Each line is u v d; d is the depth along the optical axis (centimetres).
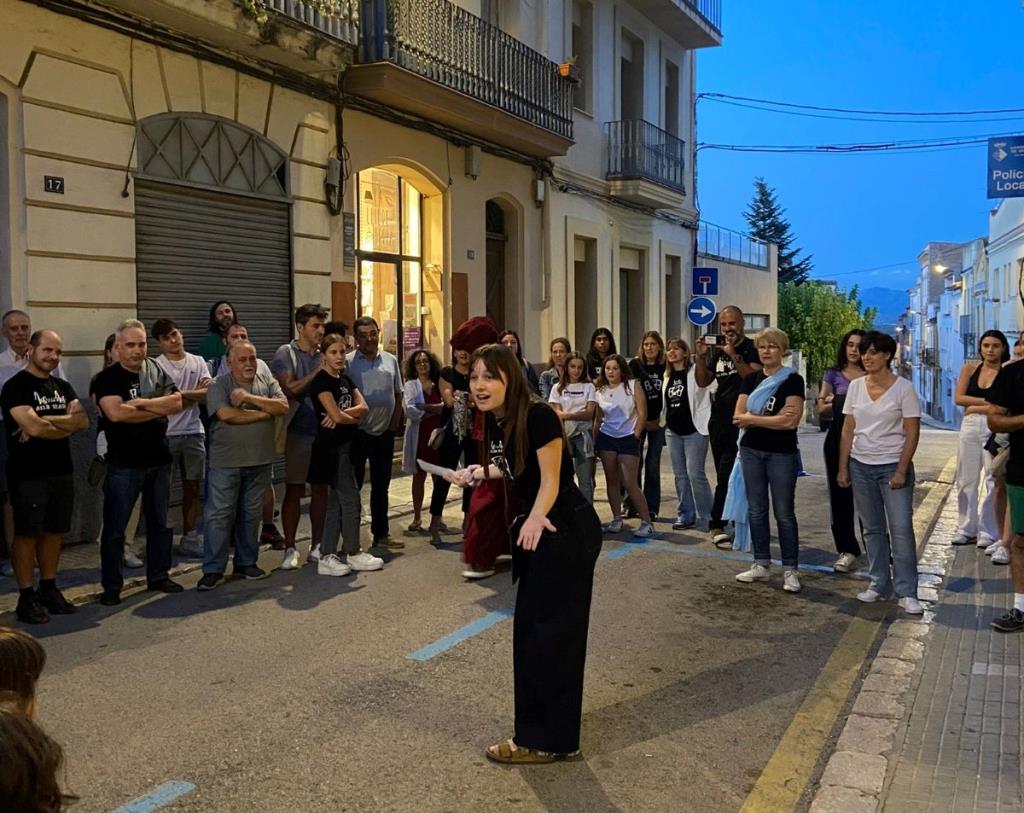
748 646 599
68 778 405
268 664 550
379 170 1332
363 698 499
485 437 452
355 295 1220
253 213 1055
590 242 1914
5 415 622
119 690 507
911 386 678
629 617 659
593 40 1852
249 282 1054
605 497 1165
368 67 1164
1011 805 386
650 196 1977
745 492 764
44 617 629
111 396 668
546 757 427
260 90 1050
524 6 1602
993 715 480
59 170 831
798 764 432
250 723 465
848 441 701
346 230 1198
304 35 1022
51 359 624
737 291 2897
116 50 879
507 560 776
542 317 1697
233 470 720
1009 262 3153
